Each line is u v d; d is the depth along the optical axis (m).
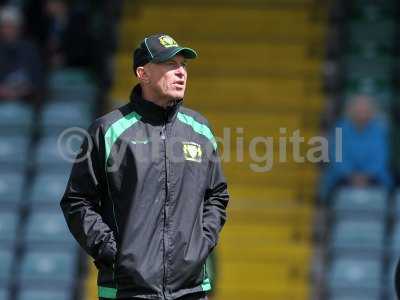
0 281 33.28
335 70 38.12
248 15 39.50
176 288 17.08
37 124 36.69
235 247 34.31
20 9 39.81
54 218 34.47
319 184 35.53
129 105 17.67
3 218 34.41
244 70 38.31
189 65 38.44
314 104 37.34
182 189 17.30
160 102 17.55
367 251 33.47
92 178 17.34
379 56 38.53
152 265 16.97
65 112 36.88
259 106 37.41
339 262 33.31
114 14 39.84
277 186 35.62
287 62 38.47
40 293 33.16
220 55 38.66
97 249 17.12
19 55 37.72
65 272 33.41
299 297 33.22
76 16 38.94
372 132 34.41
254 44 38.84
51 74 38.75
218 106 37.41
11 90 37.44
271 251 34.19
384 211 34.00
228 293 33.56
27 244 33.97
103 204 17.53
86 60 38.94
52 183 35.22
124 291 17.02
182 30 39.34
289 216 34.88
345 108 36.47
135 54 17.75
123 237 17.02
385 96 37.28
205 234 17.42
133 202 17.09
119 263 16.97
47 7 39.78
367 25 39.16
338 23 39.25
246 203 35.22
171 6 39.84
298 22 39.31
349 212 34.16
